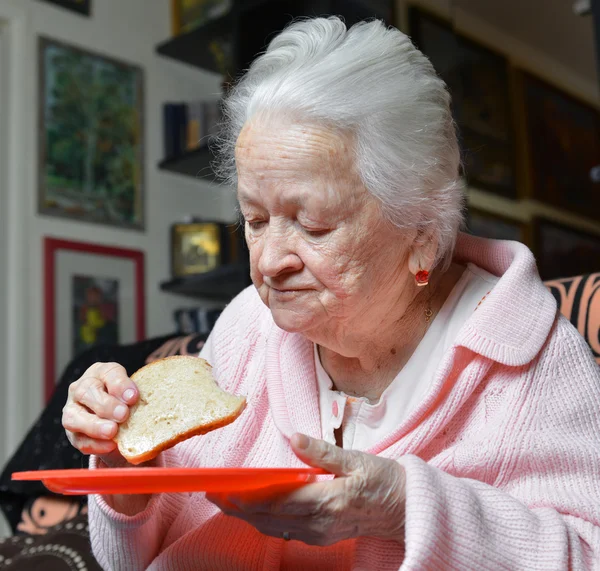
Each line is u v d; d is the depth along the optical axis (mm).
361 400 1027
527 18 2666
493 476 931
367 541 852
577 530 870
